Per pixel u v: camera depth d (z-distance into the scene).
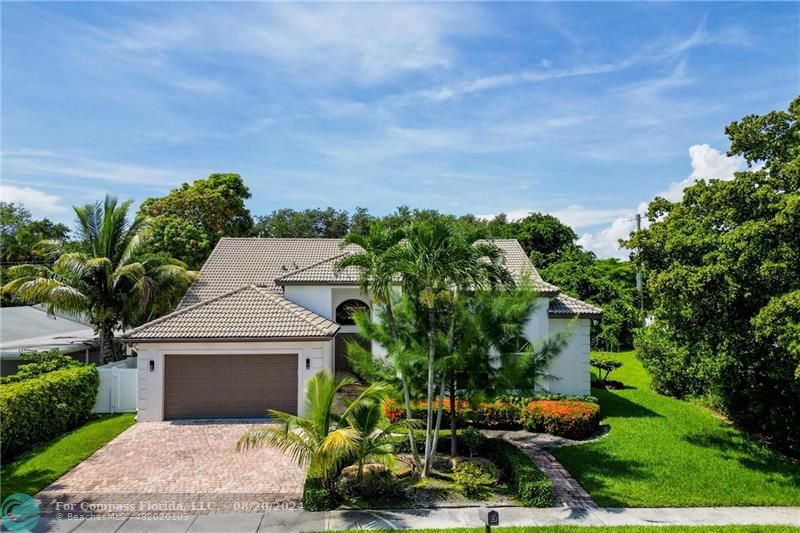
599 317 21.83
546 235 51.84
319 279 22.42
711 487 12.21
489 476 12.11
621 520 10.36
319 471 11.47
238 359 18.53
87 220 26.20
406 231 12.35
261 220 64.69
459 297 13.16
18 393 14.14
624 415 19.47
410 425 12.72
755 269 12.68
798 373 11.19
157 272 25.33
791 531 9.77
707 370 16.36
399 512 10.73
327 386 11.65
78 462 13.76
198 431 16.81
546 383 21.75
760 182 13.62
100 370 19.38
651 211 17.34
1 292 24.94
